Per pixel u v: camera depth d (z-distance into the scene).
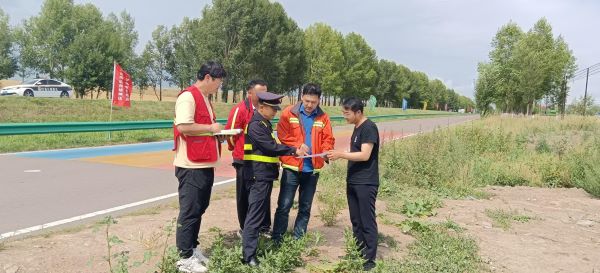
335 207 6.68
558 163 11.69
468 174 10.59
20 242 5.02
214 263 4.32
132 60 60.66
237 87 48.72
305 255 5.05
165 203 7.26
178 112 4.16
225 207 7.07
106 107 26.16
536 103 46.50
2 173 9.66
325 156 4.71
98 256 4.64
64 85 32.81
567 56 43.88
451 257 5.13
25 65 53.72
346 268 4.64
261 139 4.46
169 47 60.00
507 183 11.09
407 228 6.25
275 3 50.91
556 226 7.12
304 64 56.31
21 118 20.98
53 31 50.09
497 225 6.98
